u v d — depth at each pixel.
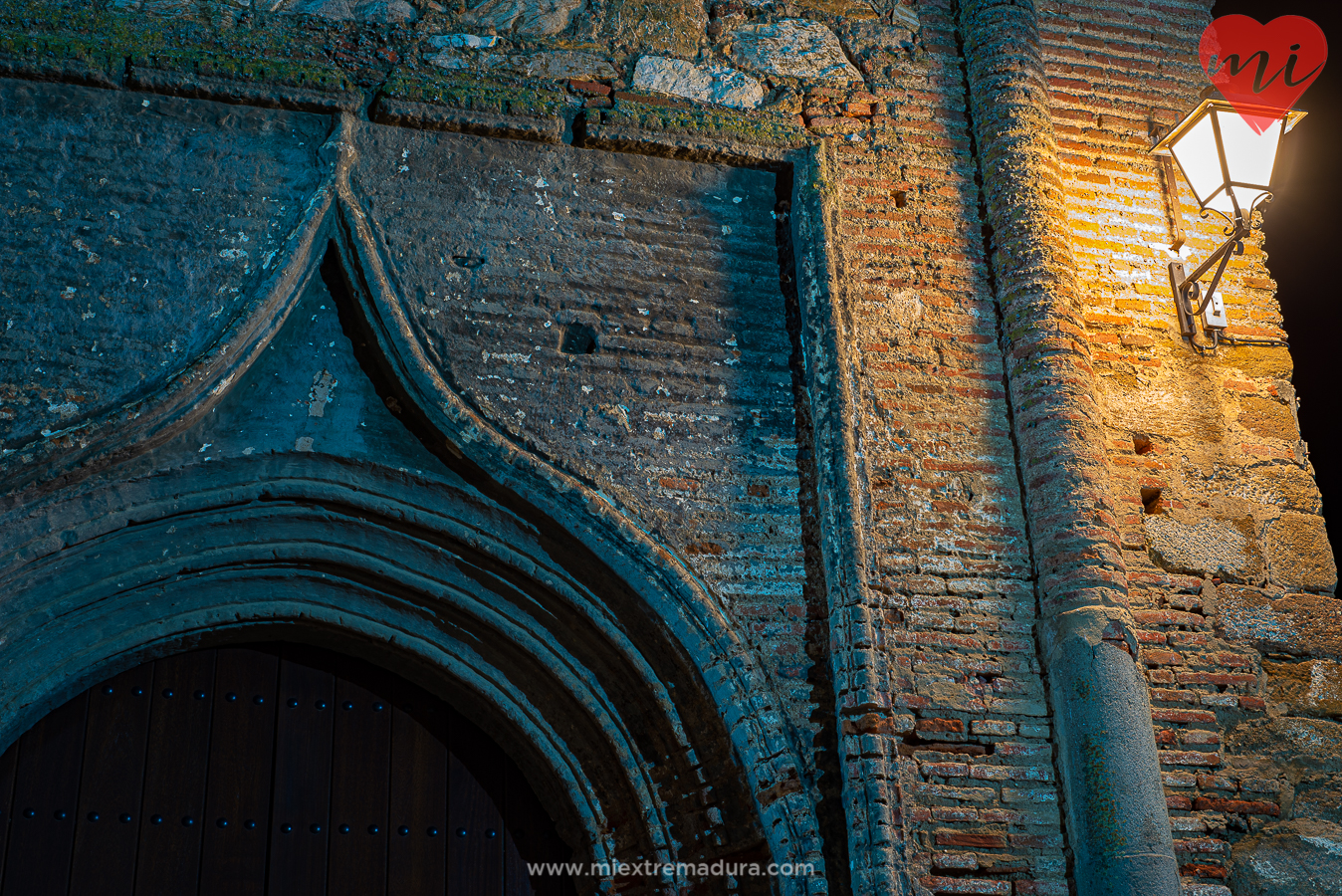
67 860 4.02
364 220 4.57
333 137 4.66
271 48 4.76
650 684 4.29
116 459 4.04
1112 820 4.01
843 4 5.52
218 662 4.44
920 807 4.14
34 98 4.51
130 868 4.07
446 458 4.39
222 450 4.20
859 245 5.03
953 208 5.18
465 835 4.43
